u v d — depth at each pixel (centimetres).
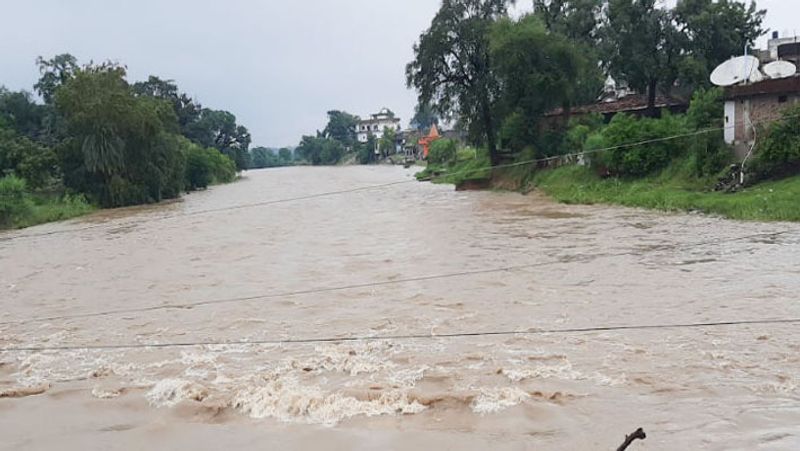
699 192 2631
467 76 4450
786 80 2517
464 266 1631
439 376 859
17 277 1812
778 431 669
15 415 799
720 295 1226
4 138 4716
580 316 1127
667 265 1527
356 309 1244
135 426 752
